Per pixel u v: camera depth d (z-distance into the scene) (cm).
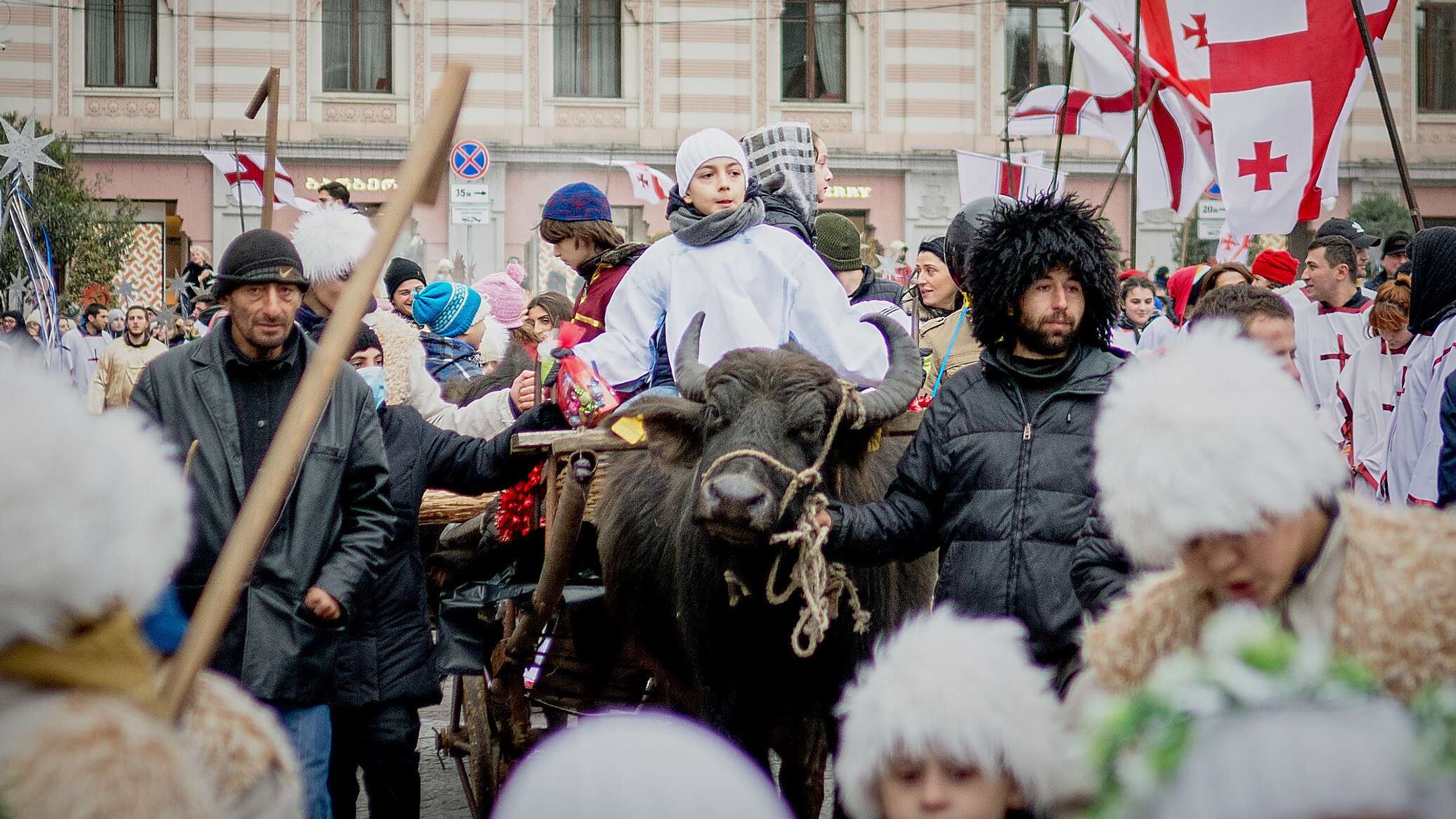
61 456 250
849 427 559
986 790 300
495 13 3834
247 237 551
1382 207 3447
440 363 1083
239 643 532
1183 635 314
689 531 574
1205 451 284
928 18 3916
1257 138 1151
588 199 898
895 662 304
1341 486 310
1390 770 215
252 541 340
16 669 254
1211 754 223
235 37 3822
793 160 819
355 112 3856
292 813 298
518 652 692
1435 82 3981
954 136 3934
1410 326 750
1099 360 523
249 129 3831
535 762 192
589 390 657
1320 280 984
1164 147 1550
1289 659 235
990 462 514
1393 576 297
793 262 704
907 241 3925
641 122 3881
